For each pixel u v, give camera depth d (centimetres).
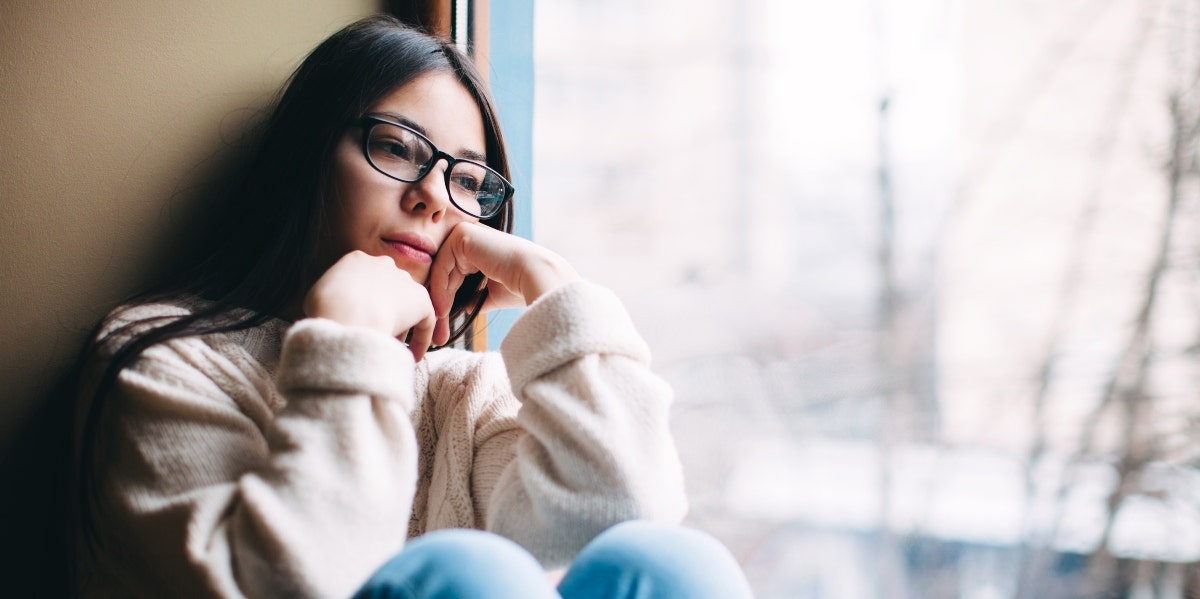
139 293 80
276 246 75
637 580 52
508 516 65
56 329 82
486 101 86
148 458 56
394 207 76
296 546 50
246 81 91
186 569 50
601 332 67
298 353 57
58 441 81
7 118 80
